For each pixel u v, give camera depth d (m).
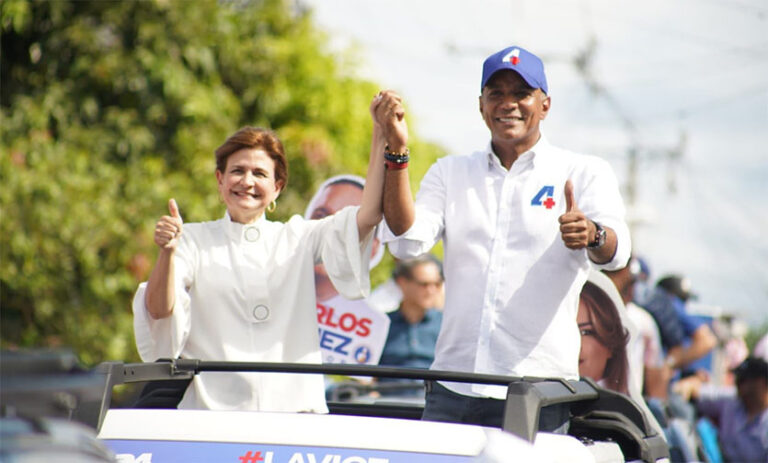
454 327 13.45
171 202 12.45
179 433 10.05
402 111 12.74
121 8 32.06
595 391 12.25
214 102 32.53
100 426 10.29
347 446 9.68
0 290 28.31
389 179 12.87
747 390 28.28
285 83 34.69
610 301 17.89
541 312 13.19
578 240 11.99
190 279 13.19
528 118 13.28
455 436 9.70
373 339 20.55
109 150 31.42
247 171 13.40
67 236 28.23
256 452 9.73
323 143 33.53
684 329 30.22
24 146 28.97
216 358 13.07
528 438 9.45
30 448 6.56
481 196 13.55
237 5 35.44
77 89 31.66
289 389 13.07
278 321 13.22
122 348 29.33
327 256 13.30
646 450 12.18
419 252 13.42
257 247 13.39
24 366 7.39
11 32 32.22
